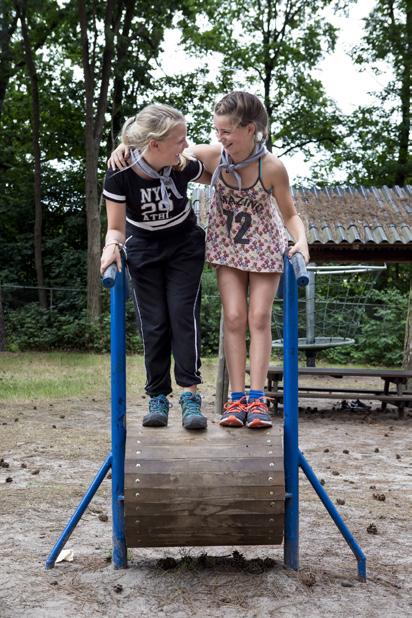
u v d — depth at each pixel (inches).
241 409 143.2
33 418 348.5
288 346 137.6
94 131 867.4
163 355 144.3
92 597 127.3
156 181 134.3
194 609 121.9
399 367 721.6
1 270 1040.8
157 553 154.9
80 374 563.2
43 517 181.8
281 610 121.8
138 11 954.1
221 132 136.6
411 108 1066.1
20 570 141.5
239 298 147.4
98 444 283.4
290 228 142.8
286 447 138.5
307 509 194.2
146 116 129.9
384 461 268.2
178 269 141.9
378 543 164.7
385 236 380.5
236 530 130.1
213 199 146.9
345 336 499.5
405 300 739.4
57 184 1085.8
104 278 122.9
